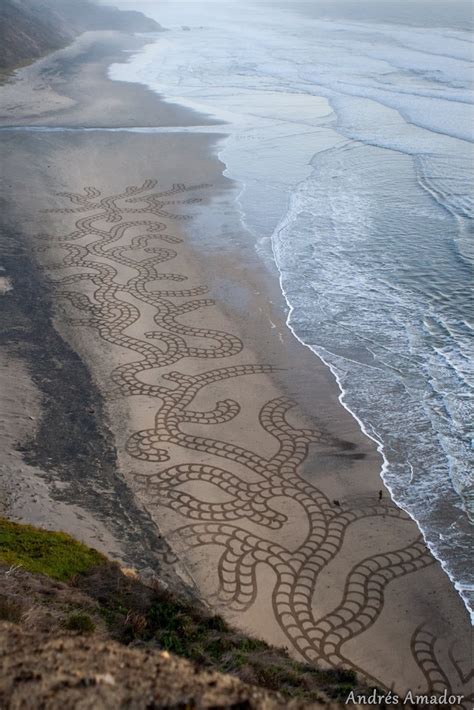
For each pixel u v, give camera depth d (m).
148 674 5.05
